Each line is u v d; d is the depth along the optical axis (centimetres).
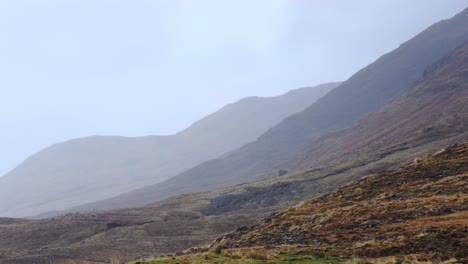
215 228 11512
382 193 5034
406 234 3259
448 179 4822
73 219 14125
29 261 7738
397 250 2934
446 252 2711
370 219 4028
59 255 8262
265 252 3138
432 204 4038
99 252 8500
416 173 5431
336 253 3016
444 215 3638
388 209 4222
